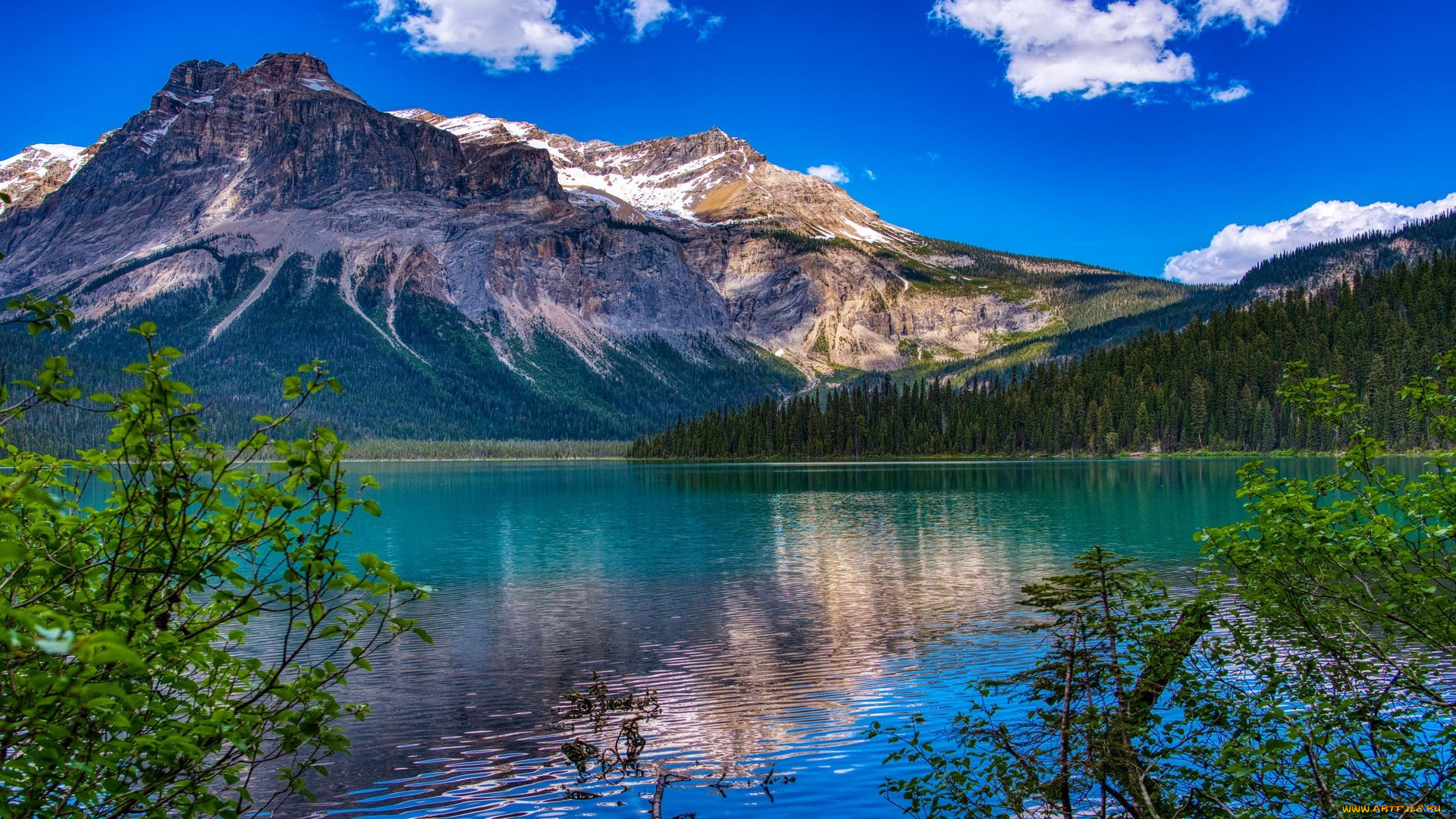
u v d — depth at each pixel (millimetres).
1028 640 31094
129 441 7180
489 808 18328
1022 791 13125
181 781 8586
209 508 7477
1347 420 12391
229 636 8891
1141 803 12125
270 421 7691
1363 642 12336
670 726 22859
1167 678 12945
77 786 7461
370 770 20156
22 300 7012
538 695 25578
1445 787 11602
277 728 8547
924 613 36406
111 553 7680
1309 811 11852
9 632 5312
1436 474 11625
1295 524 11797
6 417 6852
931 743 20938
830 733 22156
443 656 30000
